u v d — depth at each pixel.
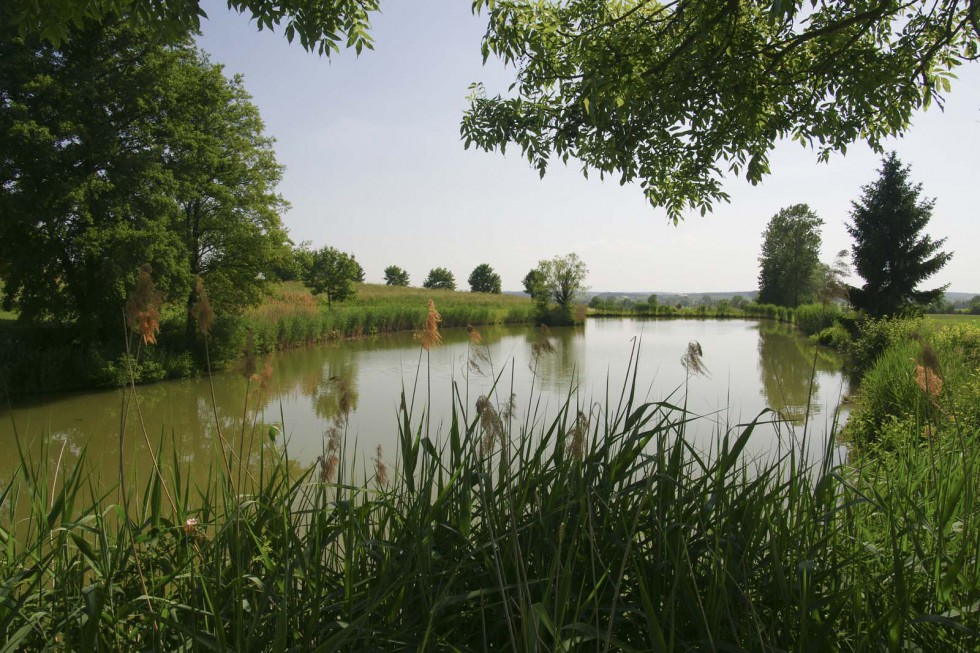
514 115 6.66
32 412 13.88
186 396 15.89
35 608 2.02
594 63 5.68
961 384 5.49
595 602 1.83
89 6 4.27
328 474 2.33
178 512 2.39
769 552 2.12
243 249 22.47
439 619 1.92
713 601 1.83
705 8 5.24
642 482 2.26
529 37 5.94
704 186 6.66
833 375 18.25
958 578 1.93
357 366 21.39
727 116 5.96
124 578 2.20
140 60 18.67
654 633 1.57
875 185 27.61
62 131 16.28
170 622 1.81
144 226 17.50
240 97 23.41
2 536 2.27
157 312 2.16
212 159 20.67
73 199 16.06
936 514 2.34
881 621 1.74
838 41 5.76
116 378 16.42
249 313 25.34
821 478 2.26
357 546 2.21
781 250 60.09
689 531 2.15
